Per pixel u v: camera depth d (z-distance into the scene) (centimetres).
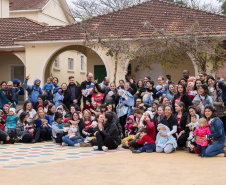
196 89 1160
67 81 2961
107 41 1903
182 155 984
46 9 3381
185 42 1762
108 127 1100
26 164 885
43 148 1134
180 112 1077
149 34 1919
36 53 2138
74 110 1243
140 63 1930
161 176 746
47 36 2109
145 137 1042
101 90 1361
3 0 3086
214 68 1803
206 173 764
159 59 1841
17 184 701
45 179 736
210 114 967
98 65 2256
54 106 1320
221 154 991
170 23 2047
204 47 1745
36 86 1482
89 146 1159
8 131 1247
